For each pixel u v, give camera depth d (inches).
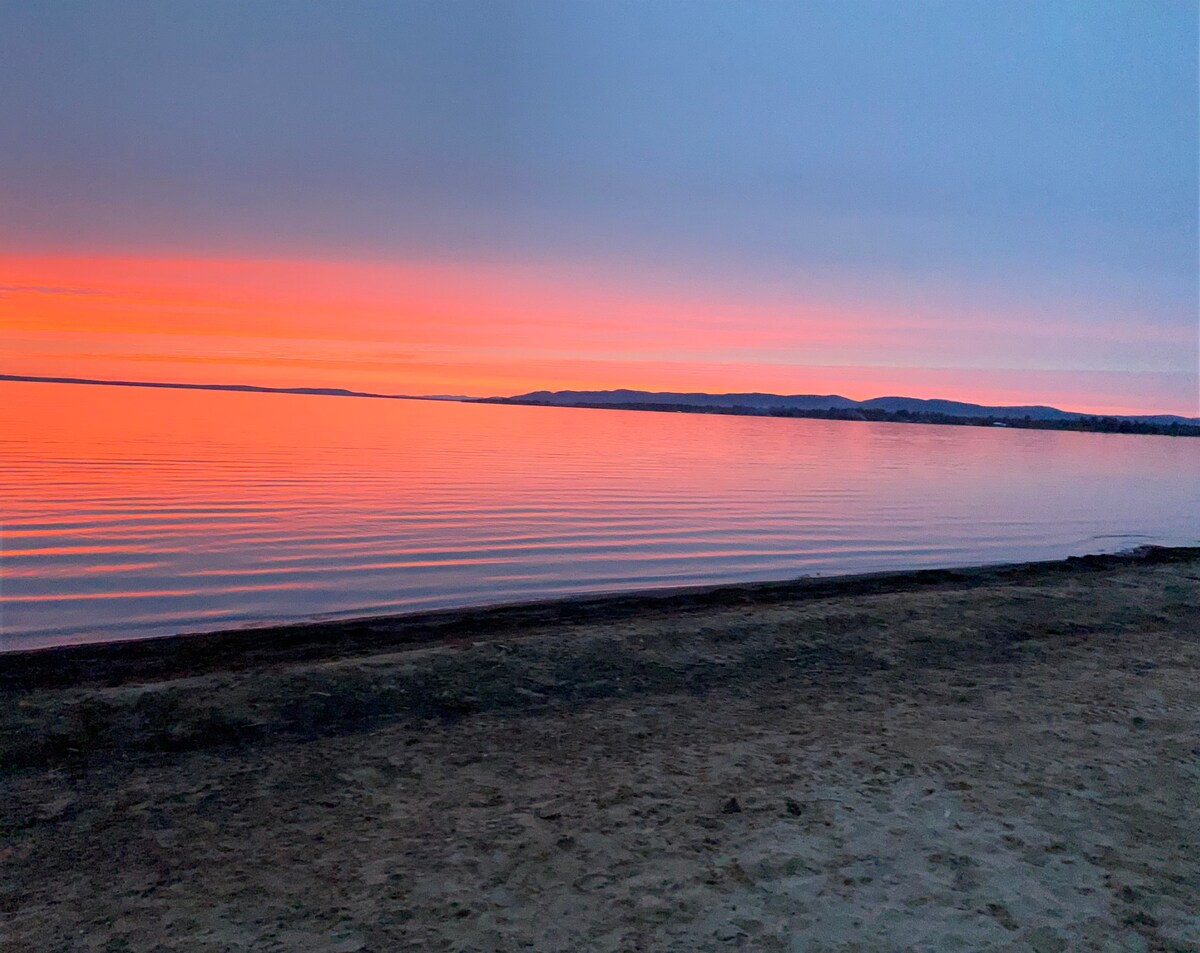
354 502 976.9
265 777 244.5
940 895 179.9
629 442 2600.9
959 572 648.4
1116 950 161.5
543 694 323.6
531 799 229.6
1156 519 1134.4
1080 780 242.1
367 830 211.0
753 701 322.3
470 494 1093.8
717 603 525.0
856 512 1070.4
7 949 159.6
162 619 488.7
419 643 411.8
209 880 186.2
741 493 1230.9
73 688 326.3
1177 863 195.3
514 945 160.9
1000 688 339.9
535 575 633.0
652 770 250.4
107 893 180.7
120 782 239.6
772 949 160.2
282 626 442.9
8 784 236.7
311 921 169.3
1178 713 306.3
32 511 828.0
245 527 786.2
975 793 232.4
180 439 1909.4
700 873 188.4
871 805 224.5
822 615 455.8
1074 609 489.7
